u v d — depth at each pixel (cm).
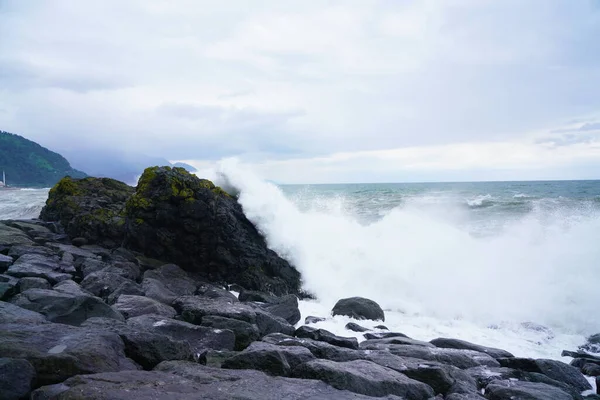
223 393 535
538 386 726
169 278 1270
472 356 891
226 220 1430
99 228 1491
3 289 890
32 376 507
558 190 4572
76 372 539
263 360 671
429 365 753
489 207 2600
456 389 698
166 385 534
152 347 657
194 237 1405
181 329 812
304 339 888
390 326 1230
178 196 1391
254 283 1422
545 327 1222
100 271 1144
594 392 809
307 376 643
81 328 671
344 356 800
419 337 1148
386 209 2625
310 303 1434
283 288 1468
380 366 716
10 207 2695
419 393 659
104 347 599
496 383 749
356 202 2952
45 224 1609
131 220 1413
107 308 817
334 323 1198
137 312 910
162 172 1433
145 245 1402
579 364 933
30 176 17875
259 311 1015
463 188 5522
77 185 1742
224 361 692
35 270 1083
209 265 1428
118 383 517
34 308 785
